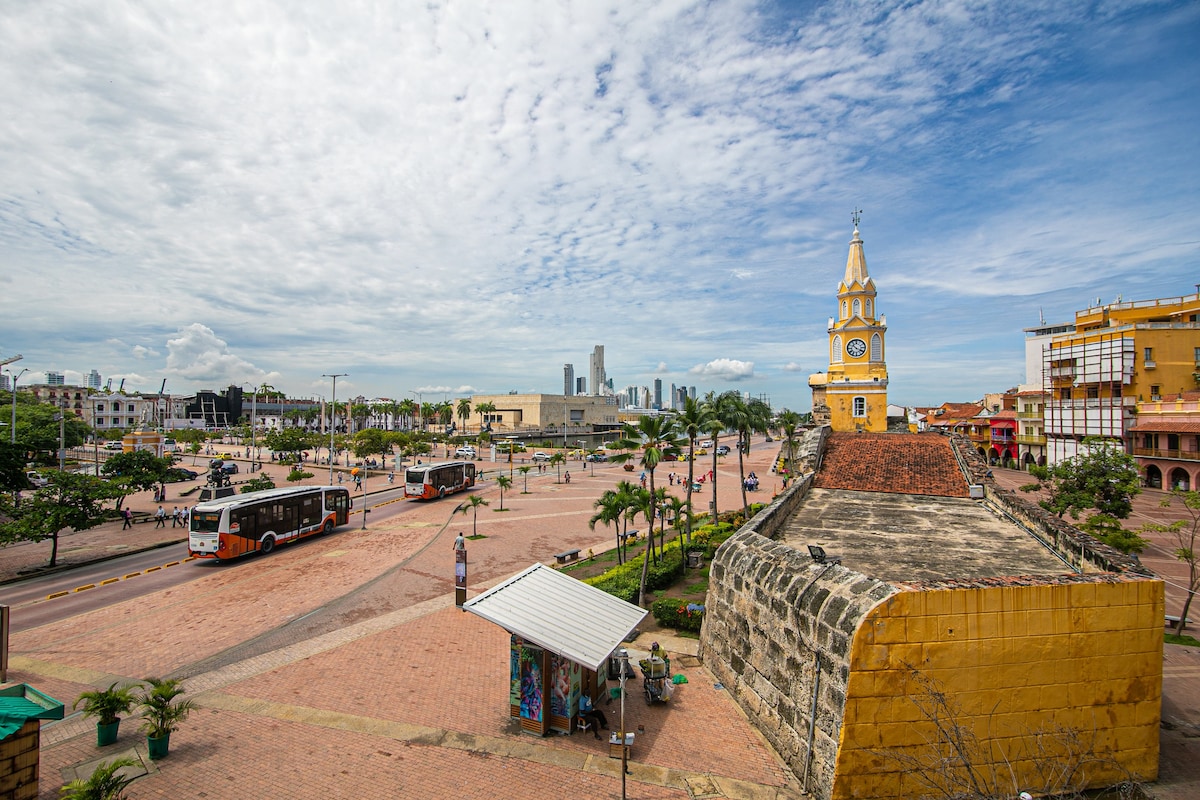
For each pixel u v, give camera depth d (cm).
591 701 1486
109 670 1745
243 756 1300
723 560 1778
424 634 2034
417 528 3994
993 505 2448
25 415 8156
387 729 1420
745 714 1519
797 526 2183
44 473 3472
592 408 17962
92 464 7519
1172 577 2744
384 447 7731
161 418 16850
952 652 1143
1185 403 5203
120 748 1328
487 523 4150
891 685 1132
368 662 1802
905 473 2947
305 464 8825
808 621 1291
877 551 1864
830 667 1194
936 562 1744
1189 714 1470
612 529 3975
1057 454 6438
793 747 1284
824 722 1188
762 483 6394
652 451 2809
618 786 1211
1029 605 1168
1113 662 1187
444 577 2759
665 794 1189
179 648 1909
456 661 1814
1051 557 1792
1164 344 5653
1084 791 1166
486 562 3061
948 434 3397
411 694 1598
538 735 1397
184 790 1178
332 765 1270
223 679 1684
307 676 1705
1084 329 6531
